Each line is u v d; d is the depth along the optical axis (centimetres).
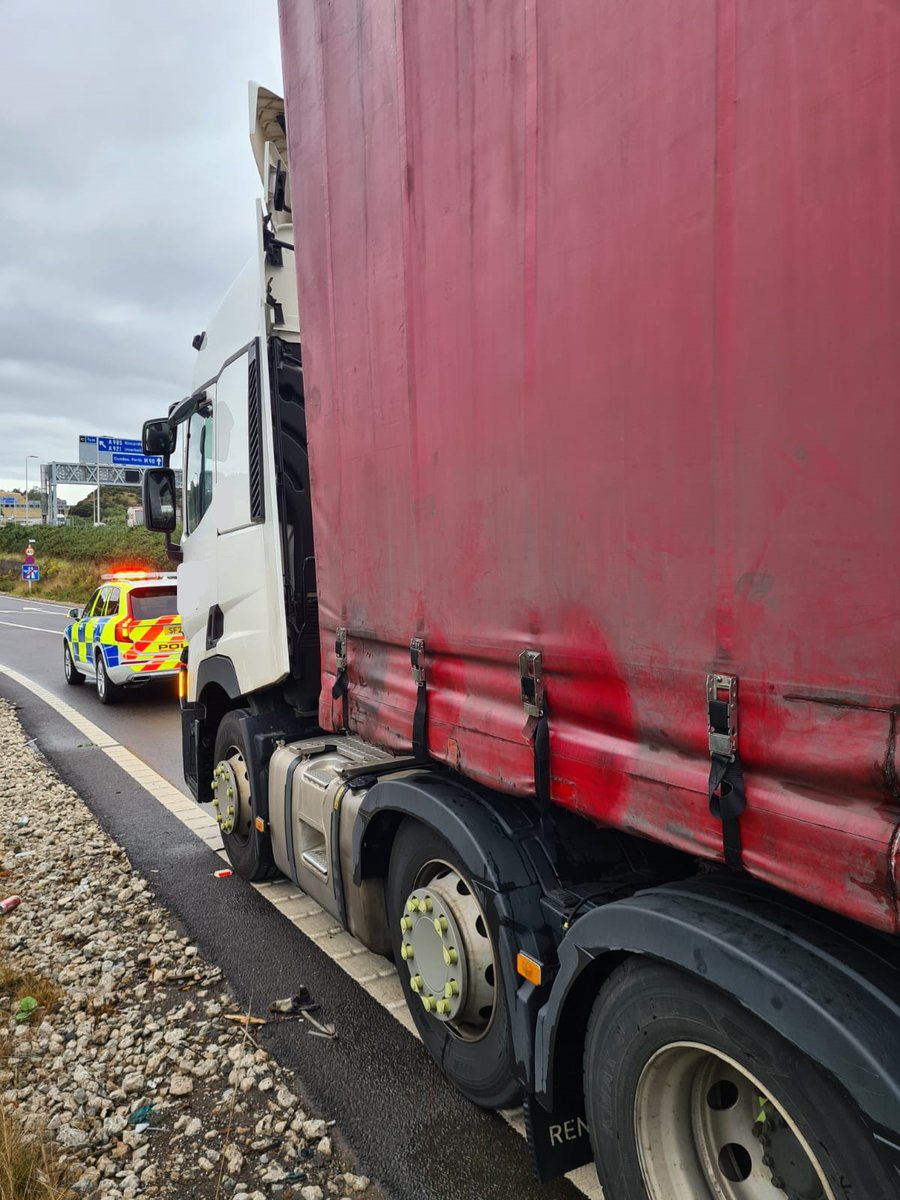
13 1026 337
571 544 202
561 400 203
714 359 160
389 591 294
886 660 131
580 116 191
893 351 128
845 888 140
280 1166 256
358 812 318
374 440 298
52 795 697
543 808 217
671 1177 188
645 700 182
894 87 126
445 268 248
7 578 4884
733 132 153
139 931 427
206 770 530
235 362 457
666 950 177
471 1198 244
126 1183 248
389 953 330
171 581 1221
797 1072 152
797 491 145
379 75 278
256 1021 338
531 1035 225
